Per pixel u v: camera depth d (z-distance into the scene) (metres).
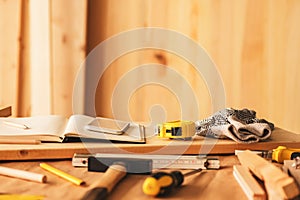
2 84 1.48
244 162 0.63
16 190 0.57
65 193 0.56
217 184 0.60
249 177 0.58
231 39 1.53
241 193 0.56
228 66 1.54
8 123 0.85
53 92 1.43
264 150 0.77
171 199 0.54
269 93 1.56
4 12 1.46
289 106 1.57
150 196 0.54
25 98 1.44
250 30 1.53
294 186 0.47
